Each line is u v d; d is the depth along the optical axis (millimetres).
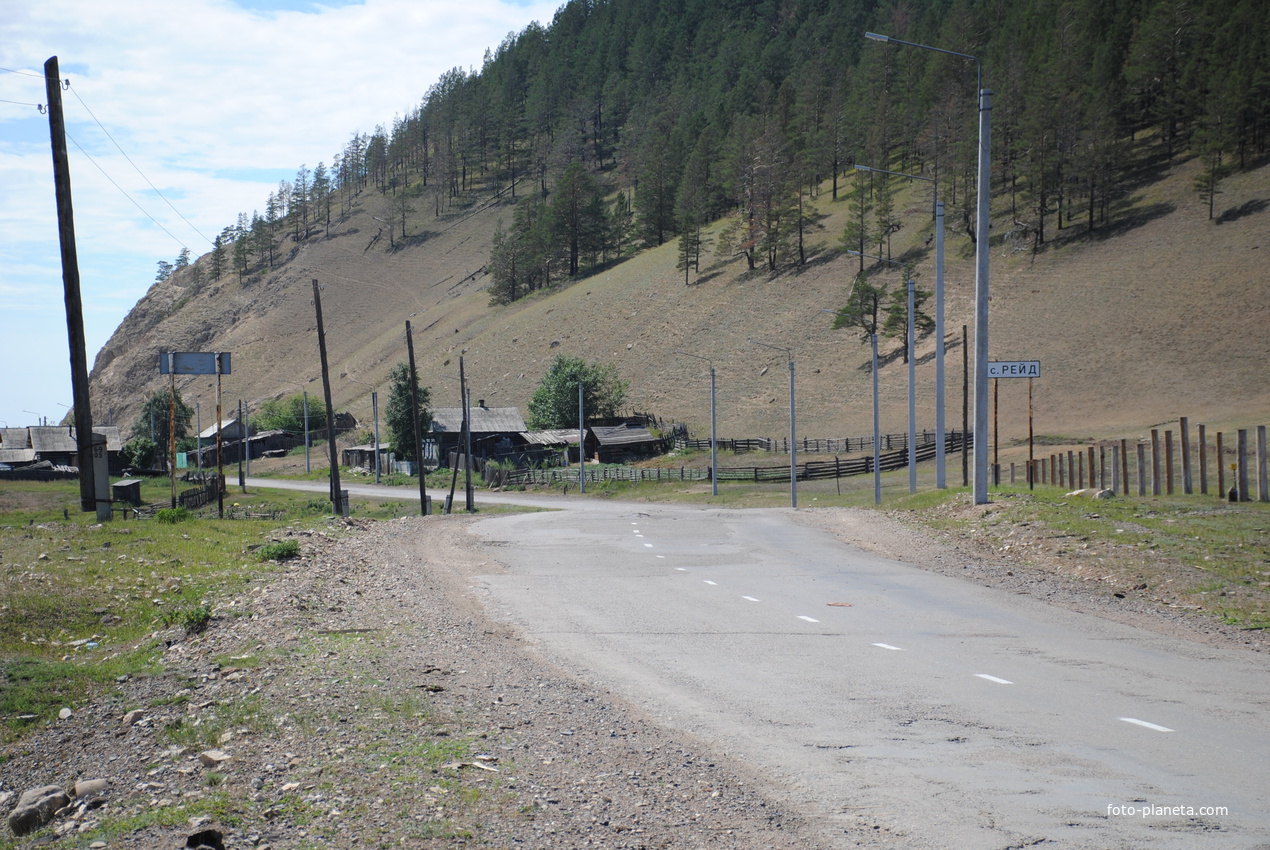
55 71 25375
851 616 14195
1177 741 8008
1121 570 16438
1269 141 114562
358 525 30438
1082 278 102812
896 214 139875
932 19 171875
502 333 154125
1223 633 12531
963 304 107562
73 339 27453
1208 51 125375
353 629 13406
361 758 7441
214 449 120875
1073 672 10555
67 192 26078
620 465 85375
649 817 6273
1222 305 86375
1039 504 22484
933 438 74000
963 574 17969
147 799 6941
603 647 12125
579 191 176750
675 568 20062
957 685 10008
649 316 138250
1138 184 119688
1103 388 79188
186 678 10742
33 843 6473
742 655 11602
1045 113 120438
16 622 14430
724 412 103000
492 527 31359
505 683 10125
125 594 16359
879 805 6535
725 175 164875
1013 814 6348
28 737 9430
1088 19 150000
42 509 47531
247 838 5902
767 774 7199
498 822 6117
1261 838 5898
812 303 123312
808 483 63844
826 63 192000
